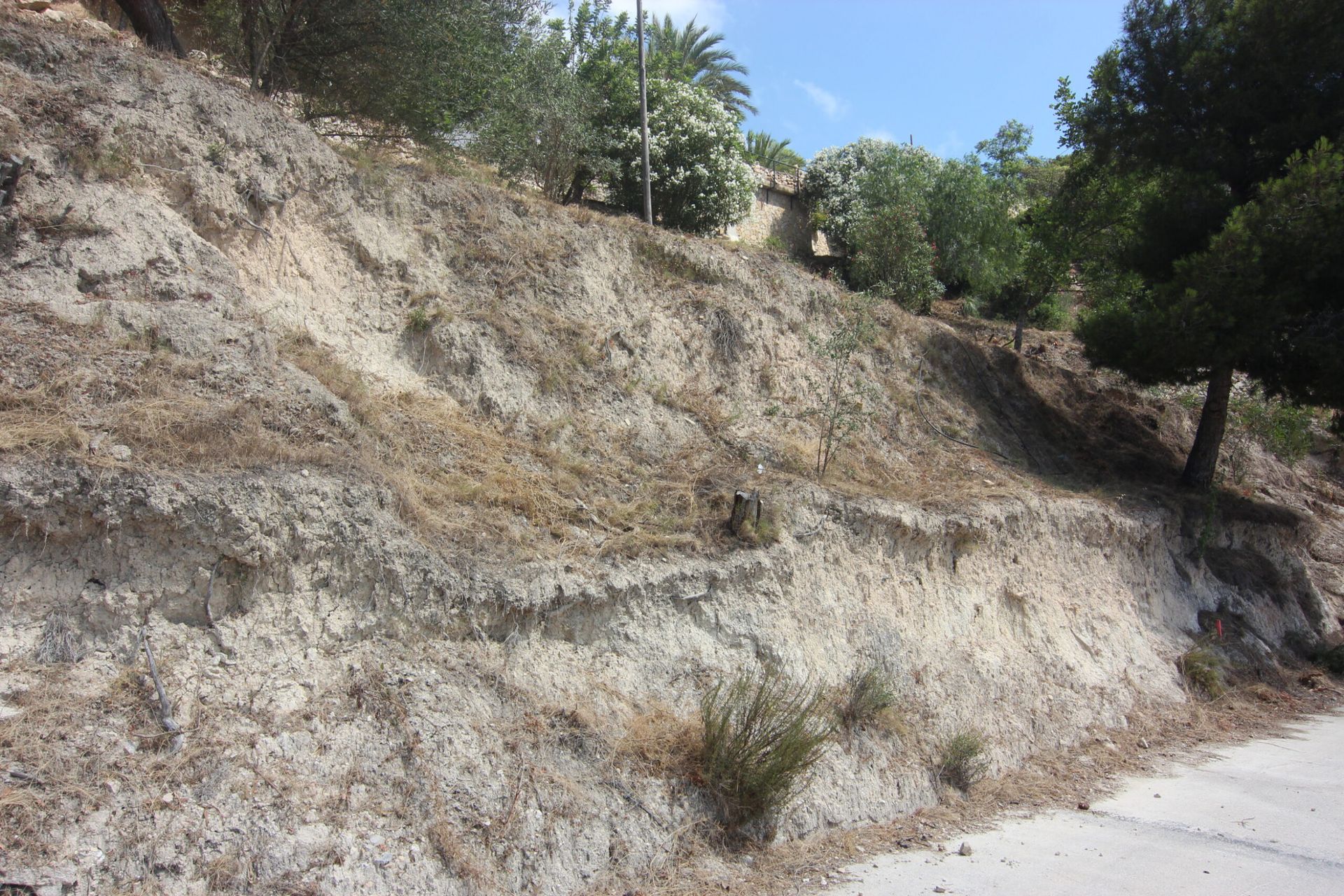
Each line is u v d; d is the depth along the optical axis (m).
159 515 5.52
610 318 11.28
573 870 5.73
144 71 8.46
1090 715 10.67
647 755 6.66
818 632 8.76
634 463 9.52
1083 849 7.32
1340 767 10.08
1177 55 15.04
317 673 5.80
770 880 6.27
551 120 14.20
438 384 9.12
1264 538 16.55
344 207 9.61
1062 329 22.94
